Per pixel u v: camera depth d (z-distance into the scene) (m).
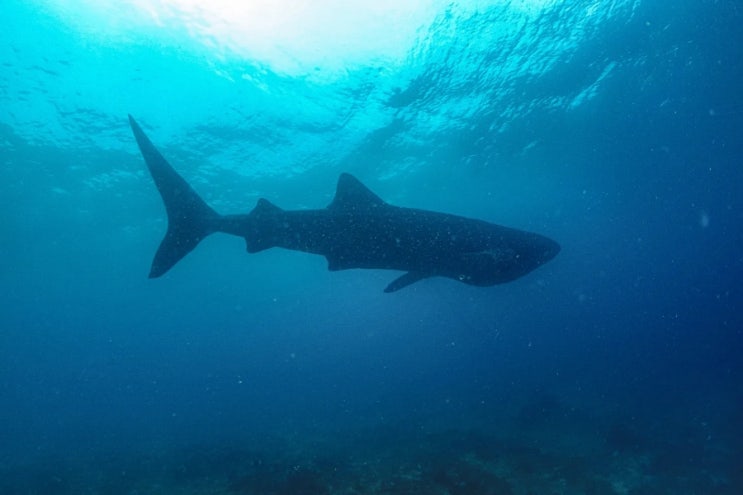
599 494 11.64
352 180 5.85
